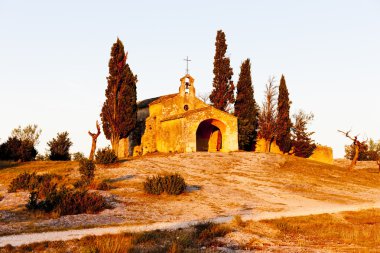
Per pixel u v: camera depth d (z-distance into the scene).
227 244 18.73
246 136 59.94
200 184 36.56
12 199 27.20
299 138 65.62
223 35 62.91
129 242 17.23
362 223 25.23
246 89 62.66
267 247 18.59
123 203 27.53
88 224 21.53
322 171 47.66
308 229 22.81
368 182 44.53
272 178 41.59
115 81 53.47
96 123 48.03
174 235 18.84
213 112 54.03
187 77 59.88
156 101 59.38
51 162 47.97
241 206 29.09
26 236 18.28
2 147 51.31
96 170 39.47
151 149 57.16
